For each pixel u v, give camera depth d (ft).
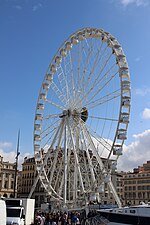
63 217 149.69
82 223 149.18
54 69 204.85
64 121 180.34
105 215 117.39
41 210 207.31
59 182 210.59
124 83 162.09
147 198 563.89
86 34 188.96
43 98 203.92
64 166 176.35
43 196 450.71
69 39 199.82
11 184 505.66
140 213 102.94
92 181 171.83
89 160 174.70
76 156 173.68
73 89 181.68
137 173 590.96
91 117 172.65
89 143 171.94
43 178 193.47
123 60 165.68
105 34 175.52
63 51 200.64
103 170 159.63
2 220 83.92
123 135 156.56
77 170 175.11
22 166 513.86
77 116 177.47
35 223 153.38
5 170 501.15
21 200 137.28
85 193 167.53
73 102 180.65
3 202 85.51
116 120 161.68
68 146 179.22
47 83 204.85
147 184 570.05
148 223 99.76
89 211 145.79
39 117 202.80
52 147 186.70
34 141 201.46
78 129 176.45
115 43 171.94
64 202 171.83
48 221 153.07
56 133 183.62
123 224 108.37
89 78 176.04
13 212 128.88
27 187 492.13
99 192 160.45
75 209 170.40
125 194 593.83
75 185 176.65
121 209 110.42
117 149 157.48
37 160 200.23
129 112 160.86
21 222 127.75
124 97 161.27
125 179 601.21
